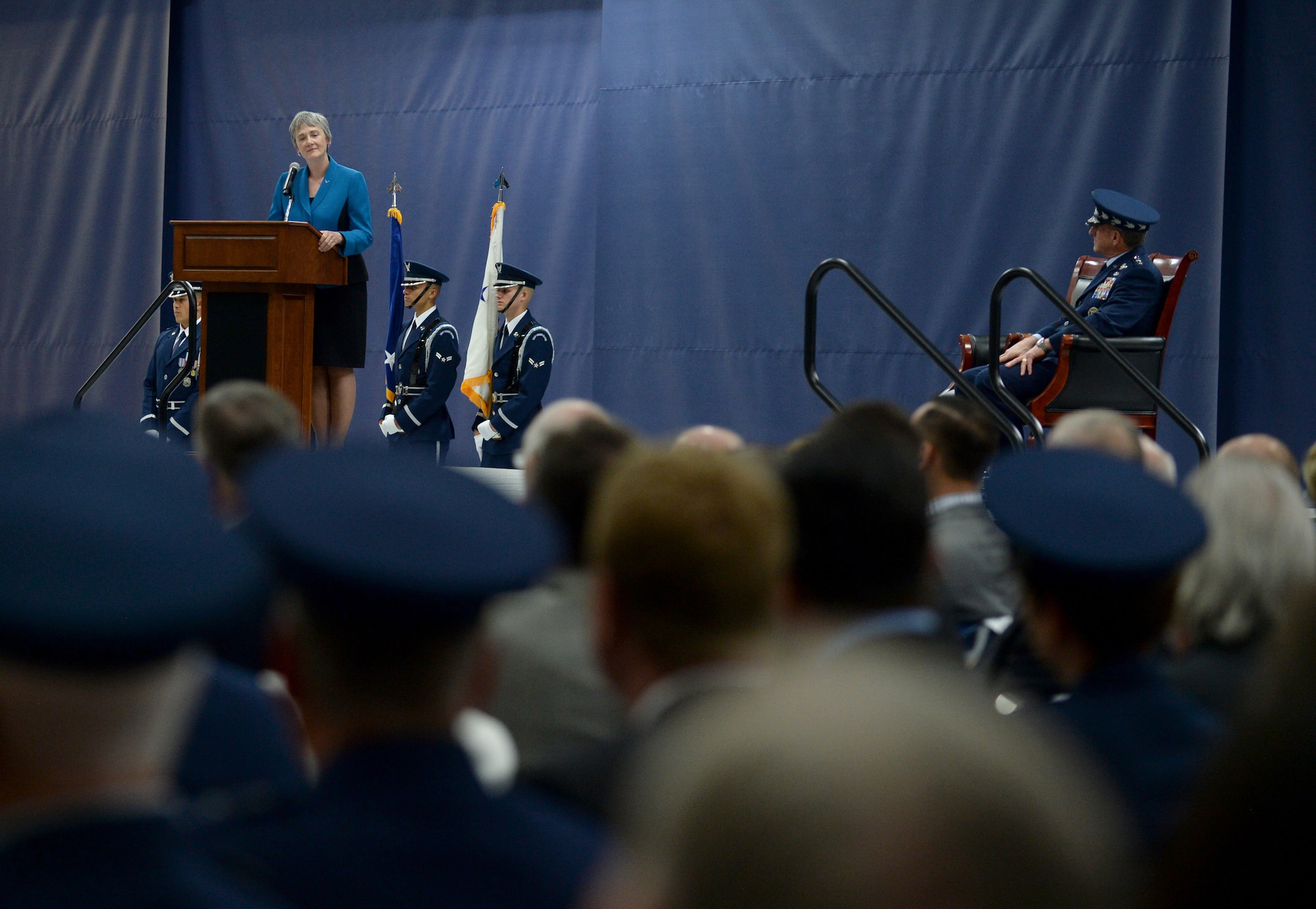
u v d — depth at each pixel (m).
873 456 5.30
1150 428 18.81
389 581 3.06
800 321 26.44
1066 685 5.81
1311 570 5.42
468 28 29.48
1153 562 4.51
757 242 26.69
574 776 4.04
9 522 2.30
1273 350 24.19
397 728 3.17
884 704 1.17
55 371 31.89
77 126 31.72
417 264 25.98
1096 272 20.81
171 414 27.33
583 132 28.64
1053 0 24.95
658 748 3.69
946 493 8.82
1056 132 24.95
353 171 21.84
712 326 26.95
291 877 2.96
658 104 27.30
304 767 4.56
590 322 28.55
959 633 7.94
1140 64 24.41
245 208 31.16
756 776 1.14
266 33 30.95
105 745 2.32
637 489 4.14
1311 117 23.94
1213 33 23.91
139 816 2.35
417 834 3.02
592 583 4.29
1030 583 4.73
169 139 31.69
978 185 25.41
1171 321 19.31
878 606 5.22
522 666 5.86
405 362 25.92
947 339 25.64
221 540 2.46
